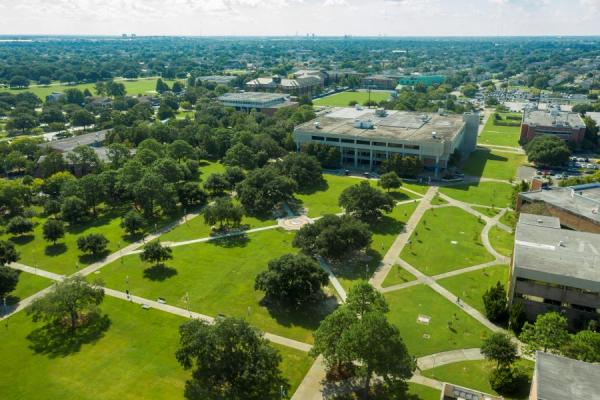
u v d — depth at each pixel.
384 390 86.81
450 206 180.38
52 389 87.88
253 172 184.50
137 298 118.19
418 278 127.44
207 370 88.12
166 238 153.25
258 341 89.62
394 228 159.75
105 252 143.50
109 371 92.56
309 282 110.44
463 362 94.75
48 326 107.25
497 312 106.81
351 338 78.94
